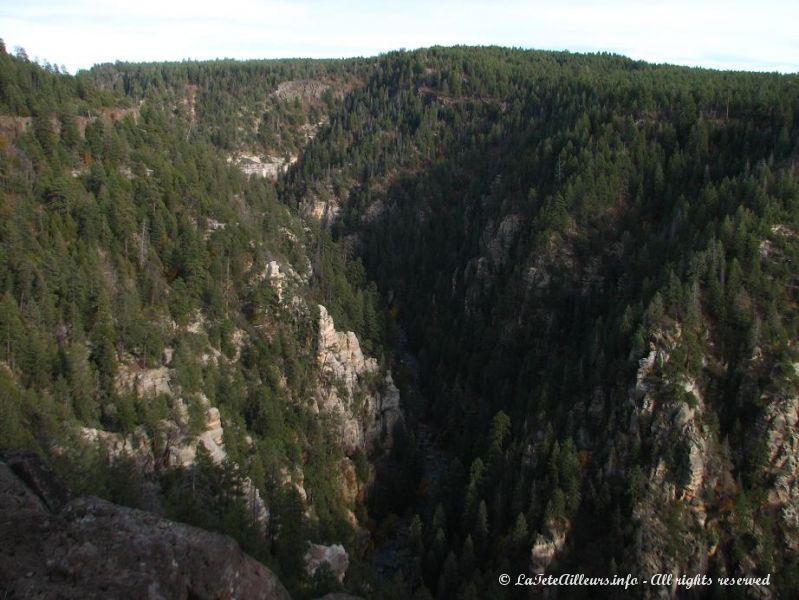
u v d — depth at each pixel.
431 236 185.38
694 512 86.62
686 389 92.75
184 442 76.12
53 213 92.00
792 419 87.94
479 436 111.25
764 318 96.75
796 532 84.06
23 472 41.75
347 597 44.69
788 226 105.69
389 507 107.69
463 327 148.88
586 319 125.81
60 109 111.38
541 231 141.00
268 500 81.31
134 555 35.03
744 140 138.38
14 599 31.62
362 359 119.81
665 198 136.00
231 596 35.56
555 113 188.00
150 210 104.75
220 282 104.50
